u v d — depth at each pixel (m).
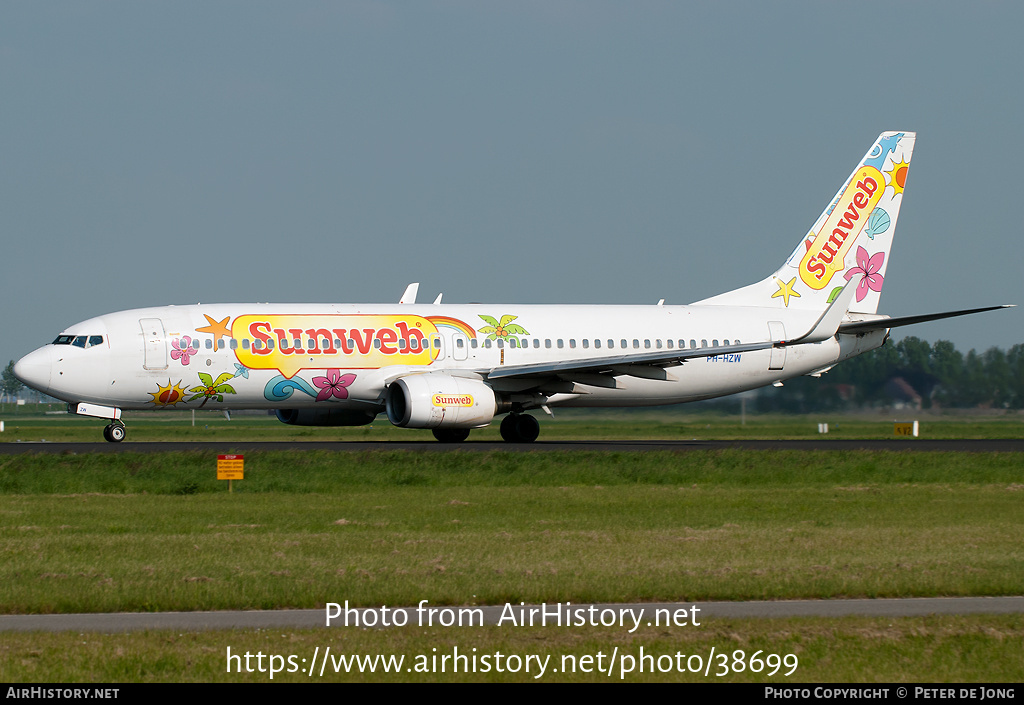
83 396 150.38
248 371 154.00
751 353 181.38
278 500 100.62
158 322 153.12
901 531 81.25
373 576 62.56
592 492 108.12
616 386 166.12
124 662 45.47
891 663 46.75
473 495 104.75
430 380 152.38
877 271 190.75
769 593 58.47
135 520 86.69
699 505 97.00
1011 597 59.00
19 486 110.44
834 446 159.12
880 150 190.62
